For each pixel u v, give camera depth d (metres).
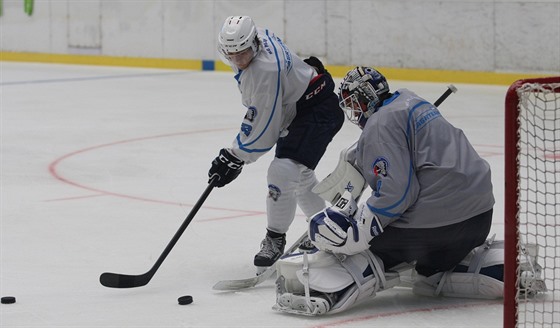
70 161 20.33
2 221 14.59
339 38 36.91
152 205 15.73
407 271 10.50
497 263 9.92
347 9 36.53
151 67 41.84
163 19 41.28
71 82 36.62
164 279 11.30
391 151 9.42
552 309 9.35
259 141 11.02
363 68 9.99
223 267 11.82
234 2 39.47
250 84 10.86
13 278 11.37
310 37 37.53
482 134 23.19
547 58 32.66
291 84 11.23
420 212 9.54
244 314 9.76
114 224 14.31
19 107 29.59
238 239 13.27
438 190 9.51
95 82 36.66
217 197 16.33
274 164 11.23
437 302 10.02
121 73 39.91
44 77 38.38
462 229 9.62
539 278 9.79
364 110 10.00
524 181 15.54
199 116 27.50
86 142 22.94
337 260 9.62
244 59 10.74
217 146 22.25
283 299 9.71
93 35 42.84
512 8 33.03
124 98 31.81
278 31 38.25
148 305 10.17
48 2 43.47
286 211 11.27
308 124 11.31
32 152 21.50
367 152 9.54
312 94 11.38
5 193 16.91
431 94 31.27
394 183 9.38
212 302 10.27
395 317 9.48
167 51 41.44
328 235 9.43
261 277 10.79
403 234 9.66
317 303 9.45
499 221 13.82
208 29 40.41
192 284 11.07
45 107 29.59
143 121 26.53
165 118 27.06
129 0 41.84
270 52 10.88
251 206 15.55
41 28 43.84
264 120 10.91
